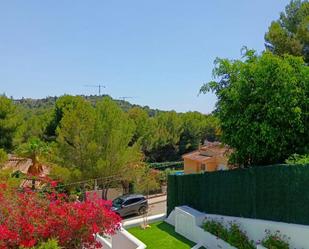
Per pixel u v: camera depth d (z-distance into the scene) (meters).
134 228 19.11
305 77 16.00
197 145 65.00
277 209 13.63
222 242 14.88
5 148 42.56
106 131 33.34
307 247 12.39
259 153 16.05
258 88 15.88
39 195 11.48
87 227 10.32
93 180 32.44
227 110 16.94
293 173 13.09
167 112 67.50
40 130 54.72
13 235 8.95
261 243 13.53
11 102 43.22
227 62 17.59
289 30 23.98
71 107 36.84
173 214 19.31
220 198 16.45
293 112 15.32
